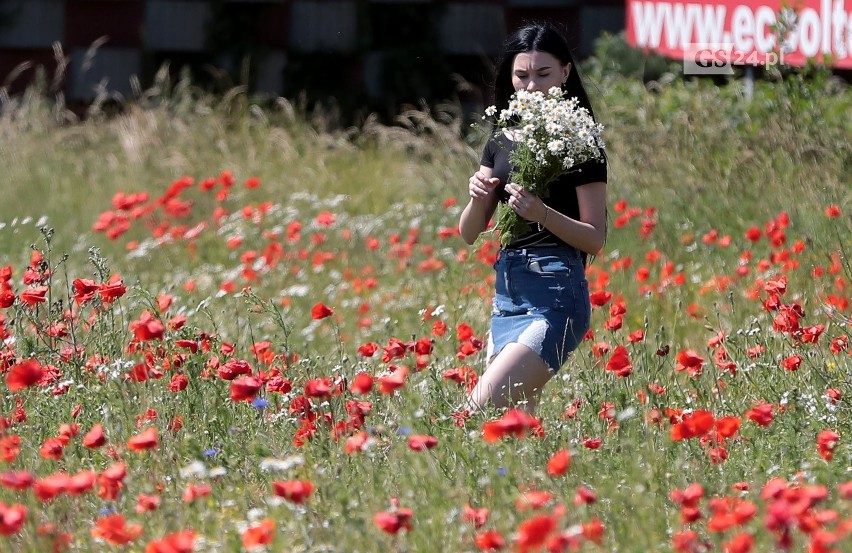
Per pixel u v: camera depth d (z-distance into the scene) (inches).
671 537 327.3
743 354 507.8
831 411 429.4
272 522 289.1
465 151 1162.6
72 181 1175.0
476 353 525.7
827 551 277.7
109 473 318.0
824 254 708.7
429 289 753.0
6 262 874.8
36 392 456.4
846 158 877.8
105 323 505.7
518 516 325.1
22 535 338.6
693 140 971.3
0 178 1162.6
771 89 1000.2
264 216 996.6
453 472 370.9
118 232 831.1
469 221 469.4
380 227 980.6
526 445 382.3
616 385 458.9
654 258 713.0
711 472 383.2
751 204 844.0
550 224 432.5
